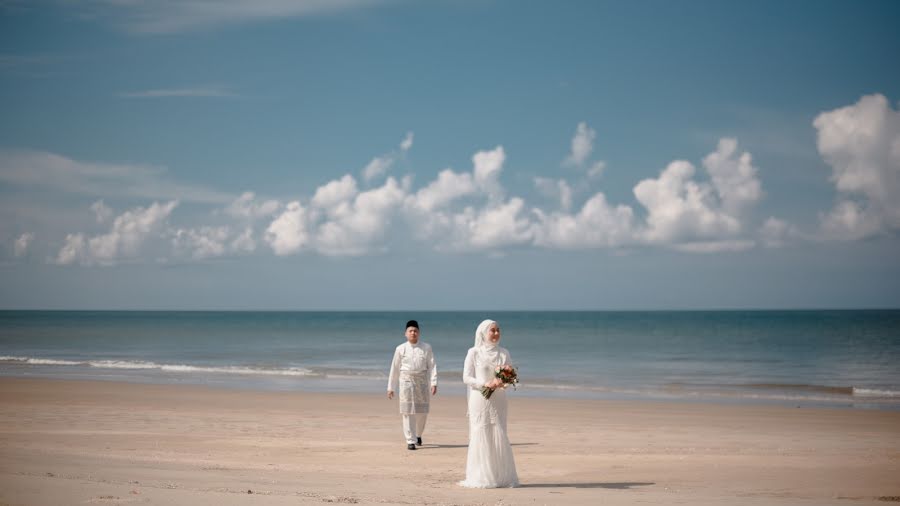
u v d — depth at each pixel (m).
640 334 80.00
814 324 113.19
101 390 21.17
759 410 18.05
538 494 7.70
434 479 8.95
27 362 33.53
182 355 41.31
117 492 6.33
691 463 10.54
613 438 13.42
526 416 16.89
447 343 59.66
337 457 10.88
